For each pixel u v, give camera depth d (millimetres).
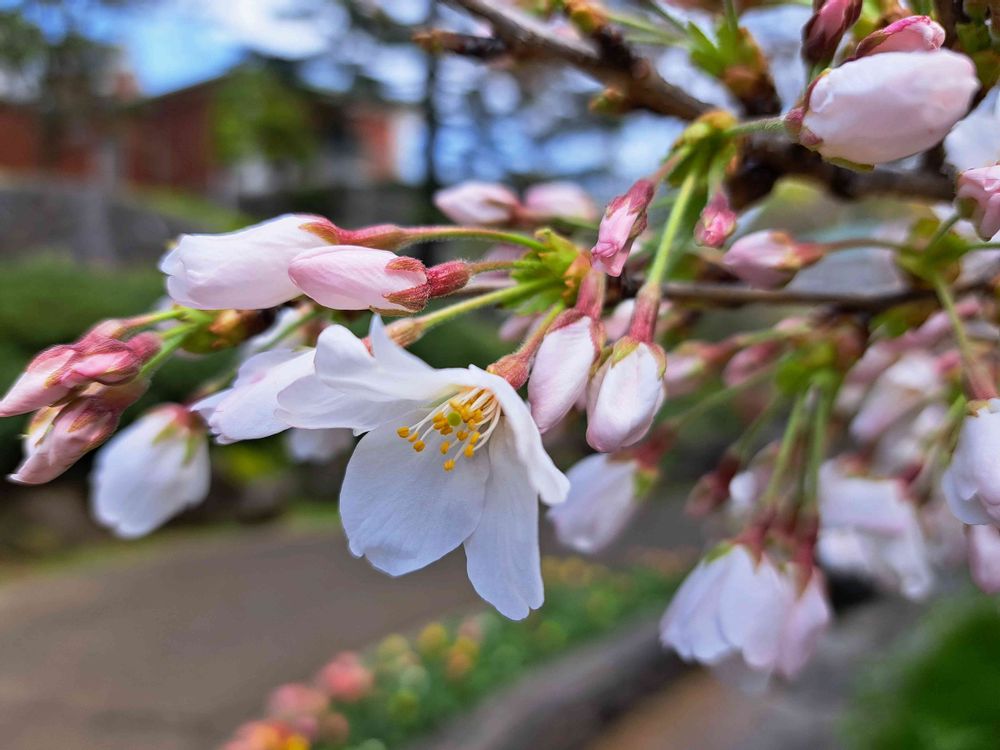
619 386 79
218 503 949
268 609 674
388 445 84
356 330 126
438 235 86
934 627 448
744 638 109
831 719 529
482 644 611
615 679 594
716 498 132
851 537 165
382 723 478
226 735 470
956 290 119
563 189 129
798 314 140
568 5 101
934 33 77
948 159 108
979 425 87
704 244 88
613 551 936
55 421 87
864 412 143
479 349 1036
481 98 1489
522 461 80
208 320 94
